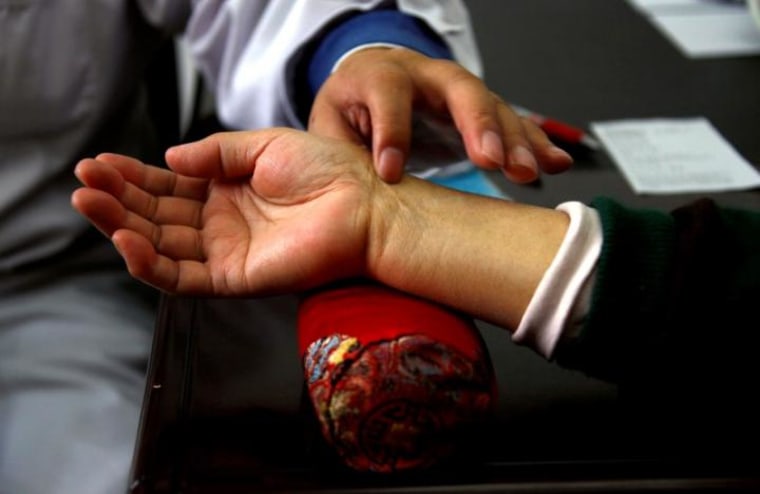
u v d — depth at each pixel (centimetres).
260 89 75
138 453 38
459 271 44
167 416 41
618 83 87
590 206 45
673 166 71
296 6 73
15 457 73
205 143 47
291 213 46
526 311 42
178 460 38
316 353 40
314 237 45
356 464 38
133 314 86
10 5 81
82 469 72
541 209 46
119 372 80
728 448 40
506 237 44
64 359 80
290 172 46
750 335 40
